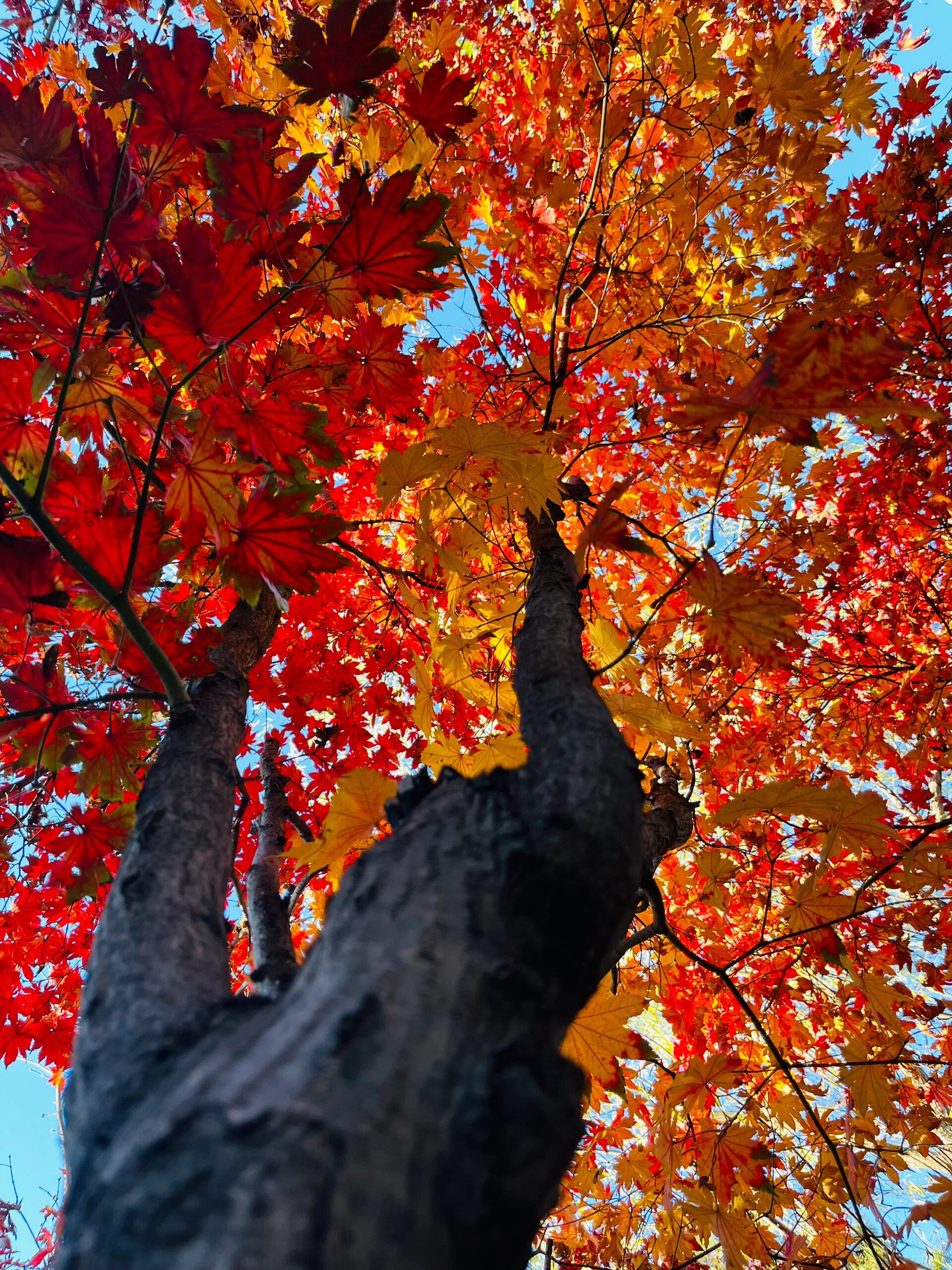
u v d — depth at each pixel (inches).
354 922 31.3
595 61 127.0
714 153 134.0
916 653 221.5
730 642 47.0
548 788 36.9
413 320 137.2
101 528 55.0
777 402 35.1
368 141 99.8
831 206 137.3
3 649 95.5
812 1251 117.0
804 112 124.5
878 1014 104.0
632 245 143.2
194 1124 23.8
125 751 68.1
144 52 46.8
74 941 132.7
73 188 49.9
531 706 47.7
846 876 163.9
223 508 56.2
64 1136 28.7
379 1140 23.2
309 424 63.4
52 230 51.6
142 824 43.9
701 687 173.6
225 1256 20.0
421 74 124.4
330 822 52.6
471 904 31.5
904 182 161.5
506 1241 23.8
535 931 31.4
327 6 123.4
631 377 168.4
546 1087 26.8
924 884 96.0
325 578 157.3
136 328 57.1
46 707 54.8
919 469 195.8
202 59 47.6
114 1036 30.4
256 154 53.9
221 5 130.3
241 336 58.0
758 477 147.3
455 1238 22.8
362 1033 25.9
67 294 54.4
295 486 55.5
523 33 174.2
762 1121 121.1
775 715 215.2
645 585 171.9
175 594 122.9
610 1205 129.2
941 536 216.5
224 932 40.2
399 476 78.4
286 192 56.2
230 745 55.6
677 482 161.5
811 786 66.8
